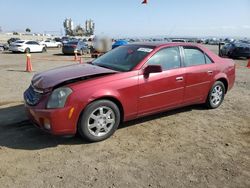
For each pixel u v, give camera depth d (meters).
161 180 3.52
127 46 5.78
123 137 4.79
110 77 4.59
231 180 3.57
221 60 6.40
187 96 5.67
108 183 3.43
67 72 4.79
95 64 5.45
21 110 6.11
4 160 3.92
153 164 3.91
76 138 4.69
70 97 4.19
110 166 3.83
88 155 4.12
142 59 5.01
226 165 3.94
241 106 6.85
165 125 5.39
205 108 6.49
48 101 4.19
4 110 6.11
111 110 4.60
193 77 5.67
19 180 3.45
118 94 4.58
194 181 3.52
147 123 5.46
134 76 4.79
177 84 5.39
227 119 5.85
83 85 4.34
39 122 4.31
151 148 4.40
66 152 4.20
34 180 3.46
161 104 5.24
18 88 8.62
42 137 4.70
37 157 4.03
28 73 12.12
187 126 5.38
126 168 3.79
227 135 5.01
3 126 5.15
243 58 22.61
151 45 5.43
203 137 4.89
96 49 20.05
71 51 25.06
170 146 4.49
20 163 3.85
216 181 3.54
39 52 29.94
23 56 23.36
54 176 3.55
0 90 8.27
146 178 3.55
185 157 4.14
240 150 4.42
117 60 5.32
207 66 5.99
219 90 6.44
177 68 5.42
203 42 61.06
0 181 3.42
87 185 3.38
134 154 4.19
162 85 5.14
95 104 4.39
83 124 4.35
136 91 4.80
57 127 4.17
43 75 4.82
